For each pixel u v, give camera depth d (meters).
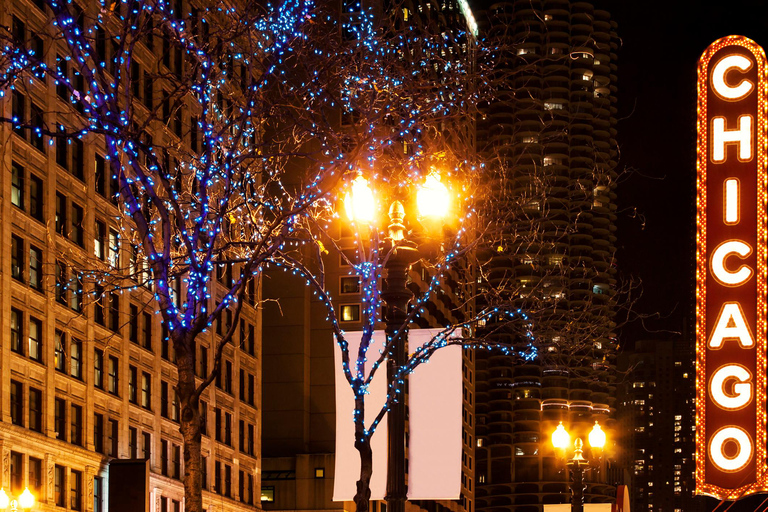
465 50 29.91
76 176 64.06
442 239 27.69
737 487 49.44
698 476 49.97
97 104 23.33
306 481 104.94
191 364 22.81
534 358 28.12
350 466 24.17
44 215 59.81
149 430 71.12
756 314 50.84
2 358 55.03
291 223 24.73
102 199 66.00
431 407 23.52
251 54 26.91
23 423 56.59
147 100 70.44
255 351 91.62
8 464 54.50
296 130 30.72
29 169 58.72
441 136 31.06
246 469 88.06
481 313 27.31
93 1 62.19
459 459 23.02
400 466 22.86
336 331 24.72
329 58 25.97
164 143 70.81
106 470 64.12
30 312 58.22
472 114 31.70
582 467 29.84
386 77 26.27
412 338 24.12
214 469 81.06
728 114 52.41
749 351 50.53
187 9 70.06
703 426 50.44
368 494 23.33
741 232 51.47
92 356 64.19
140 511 63.06
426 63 28.12
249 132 31.08
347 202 26.14
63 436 60.50
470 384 163.88
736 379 50.31
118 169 23.14
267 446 108.62
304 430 108.62
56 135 22.53
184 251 37.50
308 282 25.17
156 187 56.31
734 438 49.88
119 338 67.56
